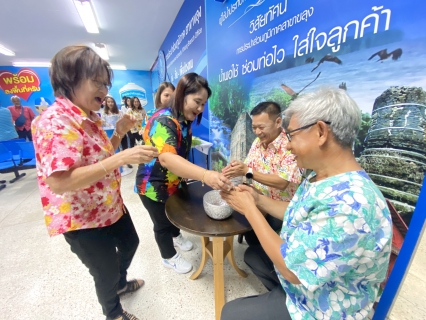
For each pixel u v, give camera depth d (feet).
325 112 1.60
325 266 1.49
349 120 1.60
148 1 9.39
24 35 12.41
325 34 3.22
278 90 4.38
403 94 2.36
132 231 3.52
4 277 4.44
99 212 2.61
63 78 2.15
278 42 4.22
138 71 25.93
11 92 20.39
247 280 4.24
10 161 11.29
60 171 2.01
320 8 3.23
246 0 4.99
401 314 2.92
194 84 3.26
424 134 2.23
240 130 6.06
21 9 9.30
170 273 4.47
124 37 13.83
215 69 7.06
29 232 6.16
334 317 1.78
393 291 2.33
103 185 2.61
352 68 2.88
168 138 3.09
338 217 1.44
